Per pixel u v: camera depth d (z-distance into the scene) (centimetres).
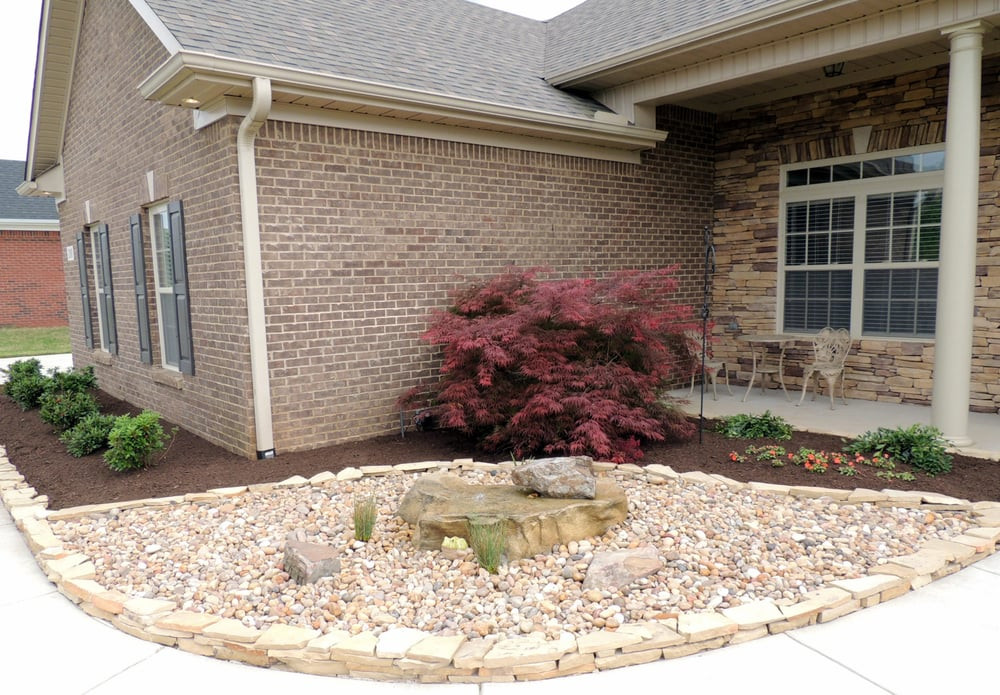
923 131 723
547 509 398
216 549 410
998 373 694
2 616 349
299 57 588
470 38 891
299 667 296
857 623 320
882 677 277
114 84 791
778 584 346
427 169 662
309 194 591
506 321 567
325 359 615
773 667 286
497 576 363
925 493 460
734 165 902
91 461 611
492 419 573
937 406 568
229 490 502
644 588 345
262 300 573
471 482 517
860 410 734
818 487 479
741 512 442
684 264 905
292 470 556
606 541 404
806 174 838
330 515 458
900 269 763
